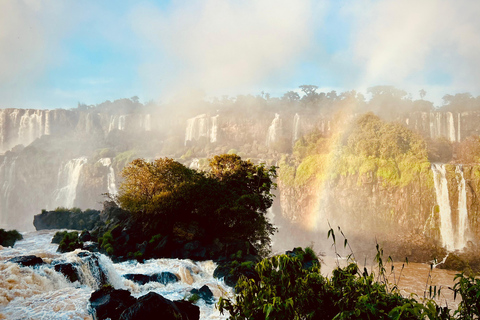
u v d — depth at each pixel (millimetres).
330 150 120625
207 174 54000
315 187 108812
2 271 22141
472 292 6730
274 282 8172
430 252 78188
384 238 89250
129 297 20031
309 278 8102
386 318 6695
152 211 42688
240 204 45719
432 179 93500
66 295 20750
